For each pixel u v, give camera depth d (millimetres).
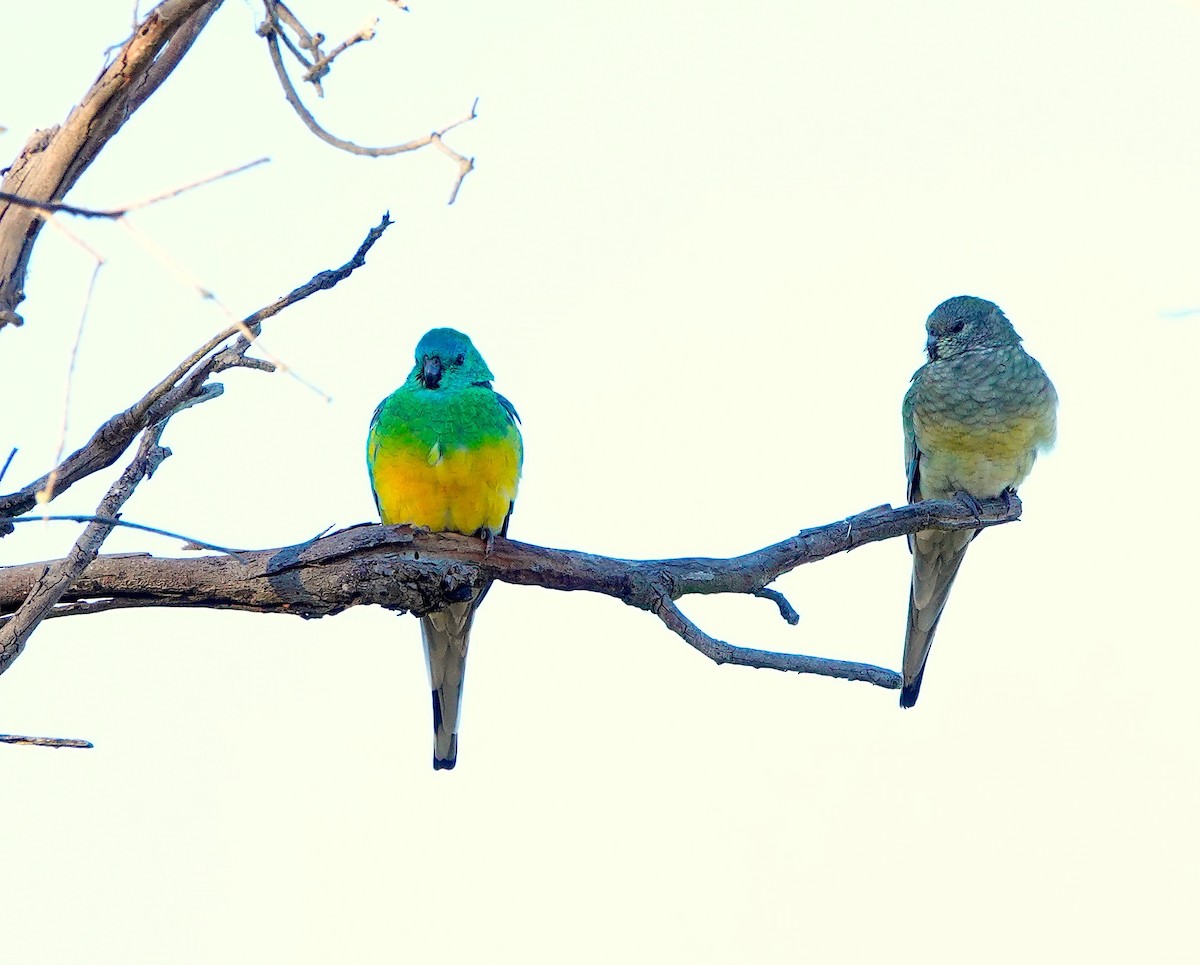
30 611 8562
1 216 8102
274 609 9984
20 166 8141
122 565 9641
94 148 8195
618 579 10547
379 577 9938
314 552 9883
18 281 8164
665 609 10367
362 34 8555
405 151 7723
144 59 7980
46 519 7438
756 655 9805
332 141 7941
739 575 11039
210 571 9773
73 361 5965
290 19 8648
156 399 8922
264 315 8898
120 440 9109
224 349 9086
